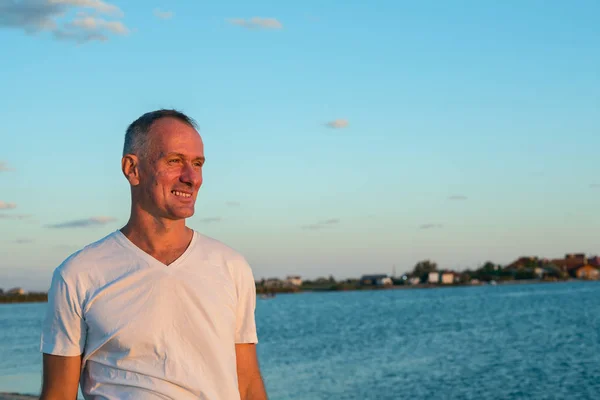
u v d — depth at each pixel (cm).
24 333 6481
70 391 265
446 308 9719
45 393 265
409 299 14962
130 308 258
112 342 257
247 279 288
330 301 16588
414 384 2630
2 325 8994
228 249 288
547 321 6291
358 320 7762
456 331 5409
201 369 262
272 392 2455
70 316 262
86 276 263
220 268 278
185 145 270
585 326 5553
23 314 14100
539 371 2962
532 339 4519
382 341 4691
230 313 274
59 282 264
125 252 268
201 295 265
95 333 260
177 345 260
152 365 257
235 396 267
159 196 266
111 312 258
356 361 3475
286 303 16925
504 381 2684
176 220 273
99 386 261
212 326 265
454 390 2478
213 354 264
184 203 269
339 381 2730
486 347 4072
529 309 8588
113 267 264
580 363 3216
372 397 2327
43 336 267
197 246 277
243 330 287
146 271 262
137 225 273
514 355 3609
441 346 4191
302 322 7781
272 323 7944
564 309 8369
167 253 272
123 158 276
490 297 13688
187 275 266
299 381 2745
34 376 2523
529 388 2505
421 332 5466
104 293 260
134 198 274
